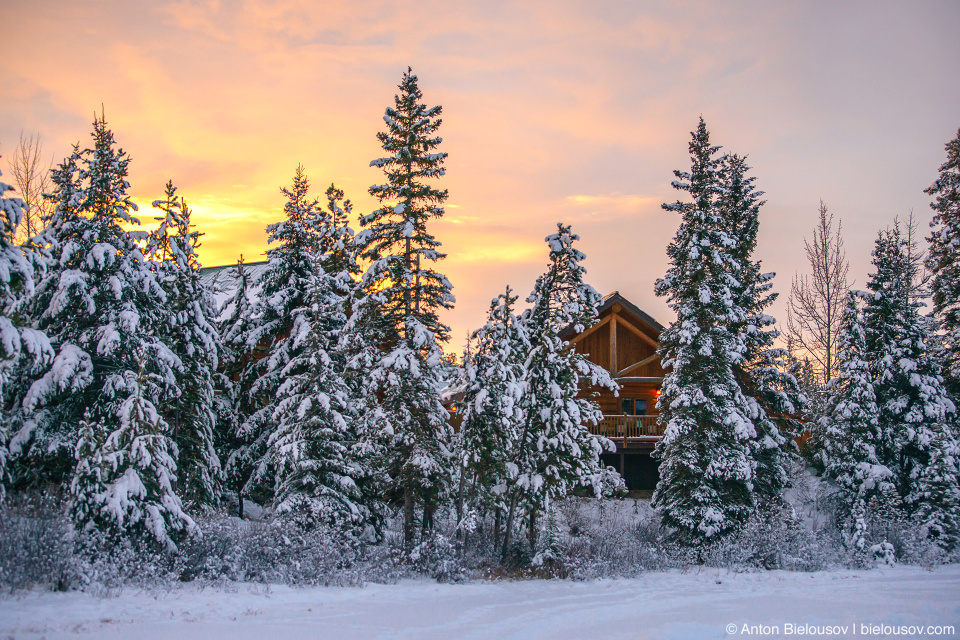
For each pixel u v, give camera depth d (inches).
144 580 583.5
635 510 1267.2
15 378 717.9
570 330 1413.6
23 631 423.2
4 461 651.5
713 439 1042.1
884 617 622.5
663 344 1197.7
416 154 979.3
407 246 959.6
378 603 636.1
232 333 1104.2
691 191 1130.0
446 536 946.7
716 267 1122.0
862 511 1128.2
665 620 604.7
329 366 853.8
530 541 935.0
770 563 965.8
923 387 1219.2
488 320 933.8
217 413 1026.7
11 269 604.4
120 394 770.8
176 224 989.2
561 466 920.3
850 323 1293.1
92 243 805.2
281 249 1085.8
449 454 926.4
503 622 574.6
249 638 450.6
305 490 838.5
